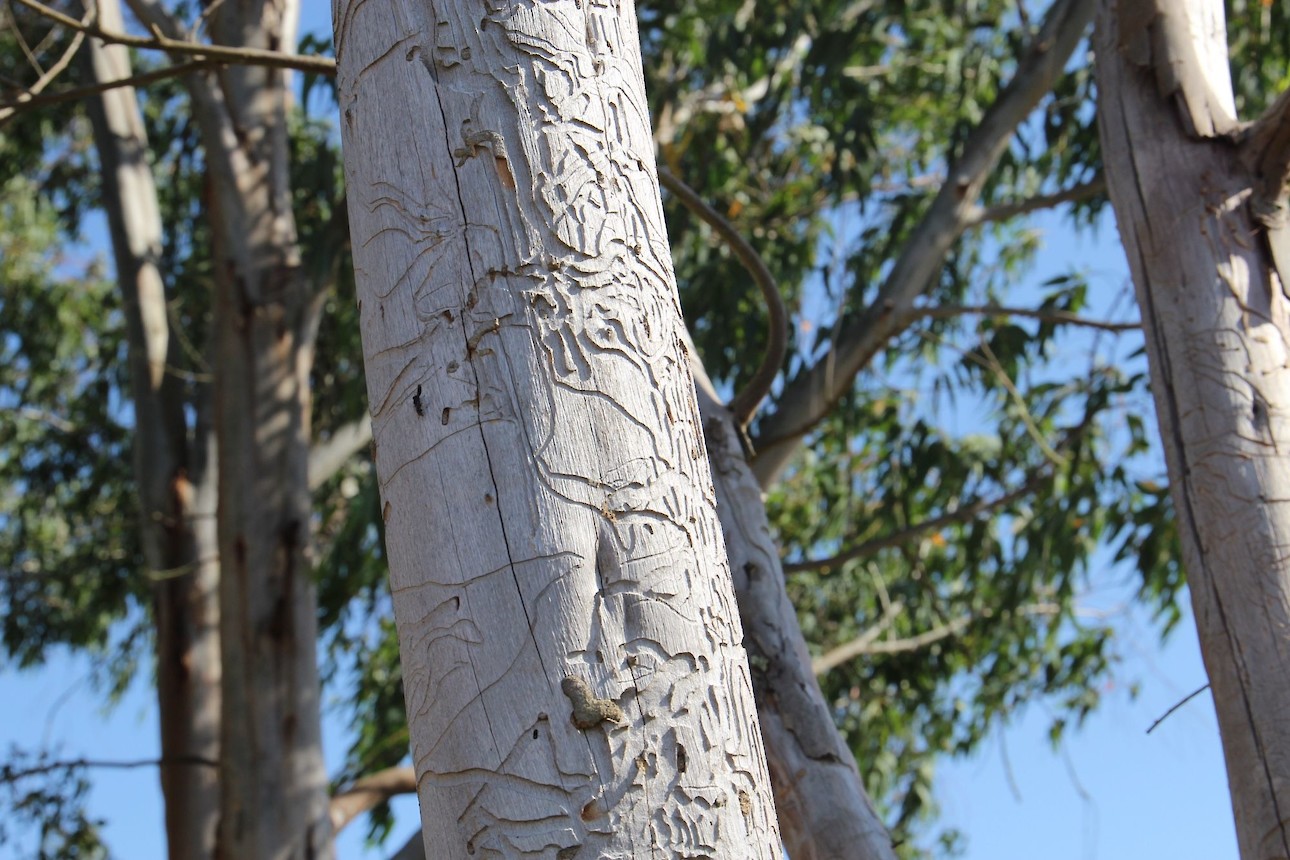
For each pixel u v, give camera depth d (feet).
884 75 24.73
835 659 23.97
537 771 3.73
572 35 4.49
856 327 17.52
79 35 12.35
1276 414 8.23
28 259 28.27
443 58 4.42
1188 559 8.32
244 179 19.79
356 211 4.52
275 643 18.33
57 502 27.99
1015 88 18.98
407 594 4.08
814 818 8.70
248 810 17.69
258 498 18.81
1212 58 9.25
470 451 4.01
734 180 23.94
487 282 4.16
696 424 4.36
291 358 19.52
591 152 4.35
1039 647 26.04
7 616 27.37
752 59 22.45
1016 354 21.27
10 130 25.85
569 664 3.81
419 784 4.01
